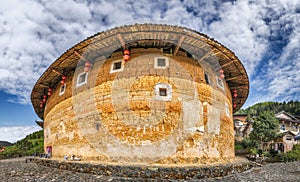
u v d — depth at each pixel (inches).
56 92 660.7
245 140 1207.6
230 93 686.5
